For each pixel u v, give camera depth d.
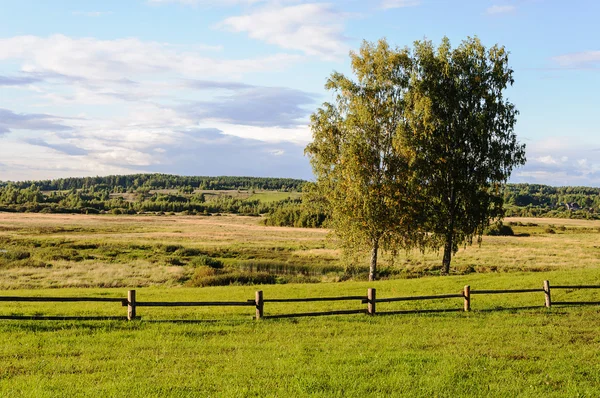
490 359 11.83
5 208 171.12
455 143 36.03
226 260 63.44
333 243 41.09
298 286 28.20
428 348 13.08
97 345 12.95
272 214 152.38
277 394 9.27
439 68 36.44
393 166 35.69
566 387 9.87
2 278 40.50
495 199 36.50
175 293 25.58
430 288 25.47
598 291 23.20
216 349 12.73
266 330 15.02
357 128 36.12
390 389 9.63
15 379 10.02
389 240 36.72
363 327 15.66
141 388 9.52
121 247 72.56
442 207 35.97
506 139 36.53
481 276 28.89
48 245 71.75
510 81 36.91
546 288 19.48
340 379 10.13
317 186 40.00
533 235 107.56
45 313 18.00
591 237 101.19
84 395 9.11
